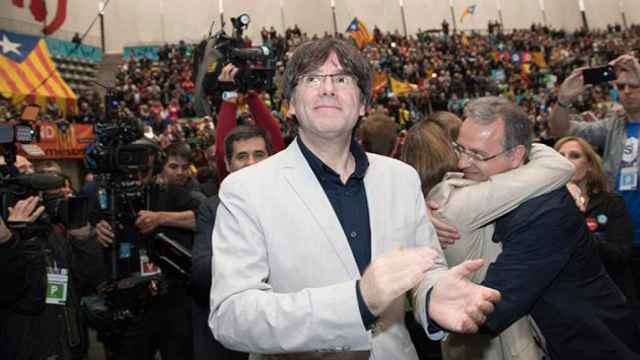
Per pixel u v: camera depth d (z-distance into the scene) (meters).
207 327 2.48
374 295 0.99
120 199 2.68
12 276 2.08
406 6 26.95
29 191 2.22
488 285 1.51
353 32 23.02
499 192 1.55
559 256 1.51
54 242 2.62
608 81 2.96
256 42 24.78
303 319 1.02
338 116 1.27
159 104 16.66
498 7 27.84
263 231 1.23
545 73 22.45
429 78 20.97
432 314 1.10
